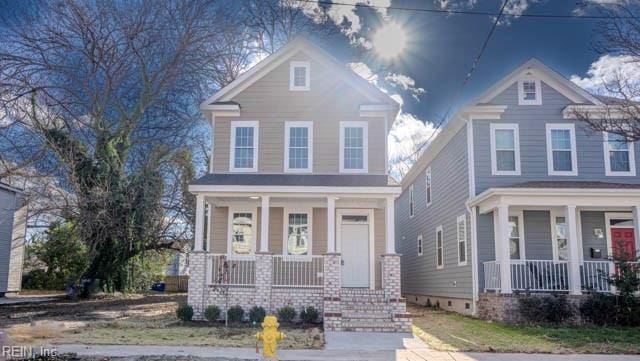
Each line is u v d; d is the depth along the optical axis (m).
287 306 14.89
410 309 21.56
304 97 17.59
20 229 28.56
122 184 22.00
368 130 17.39
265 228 15.39
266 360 7.56
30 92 19.67
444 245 21.33
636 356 9.74
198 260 15.24
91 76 20.95
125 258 24.44
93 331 12.42
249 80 17.72
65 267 31.62
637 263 14.35
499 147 17.72
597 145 17.62
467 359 9.35
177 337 11.60
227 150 17.30
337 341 11.45
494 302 15.40
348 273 17.06
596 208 16.64
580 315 14.27
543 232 17.17
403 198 31.08
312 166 17.19
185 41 23.20
